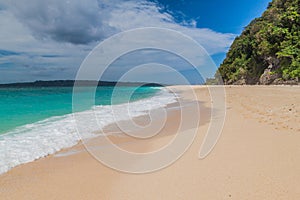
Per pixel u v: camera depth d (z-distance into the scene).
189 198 3.34
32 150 6.35
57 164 5.26
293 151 4.62
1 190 4.02
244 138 5.99
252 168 4.05
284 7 39.28
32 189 4.02
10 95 27.81
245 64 48.25
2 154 6.02
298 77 30.12
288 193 3.19
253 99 14.80
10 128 9.23
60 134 8.13
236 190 3.41
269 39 36.97
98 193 3.75
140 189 3.77
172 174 4.21
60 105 17.61
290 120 7.40
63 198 3.66
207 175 3.99
